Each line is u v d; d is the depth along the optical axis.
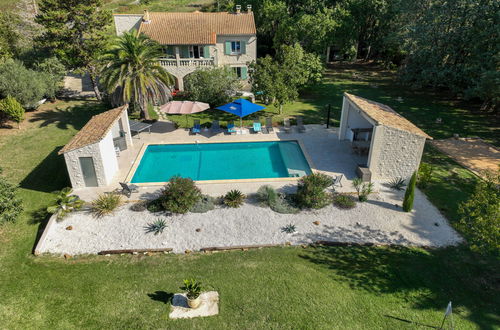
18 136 27.92
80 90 39.75
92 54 34.34
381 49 50.44
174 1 79.00
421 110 33.88
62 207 18.09
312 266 15.01
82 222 17.72
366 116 21.81
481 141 27.19
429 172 21.20
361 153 24.92
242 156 25.42
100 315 12.60
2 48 34.78
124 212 18.52
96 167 20.16
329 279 14.28
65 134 28.48
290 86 32.28
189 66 38.09
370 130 26.16
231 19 42.00
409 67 38.50
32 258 15.47
